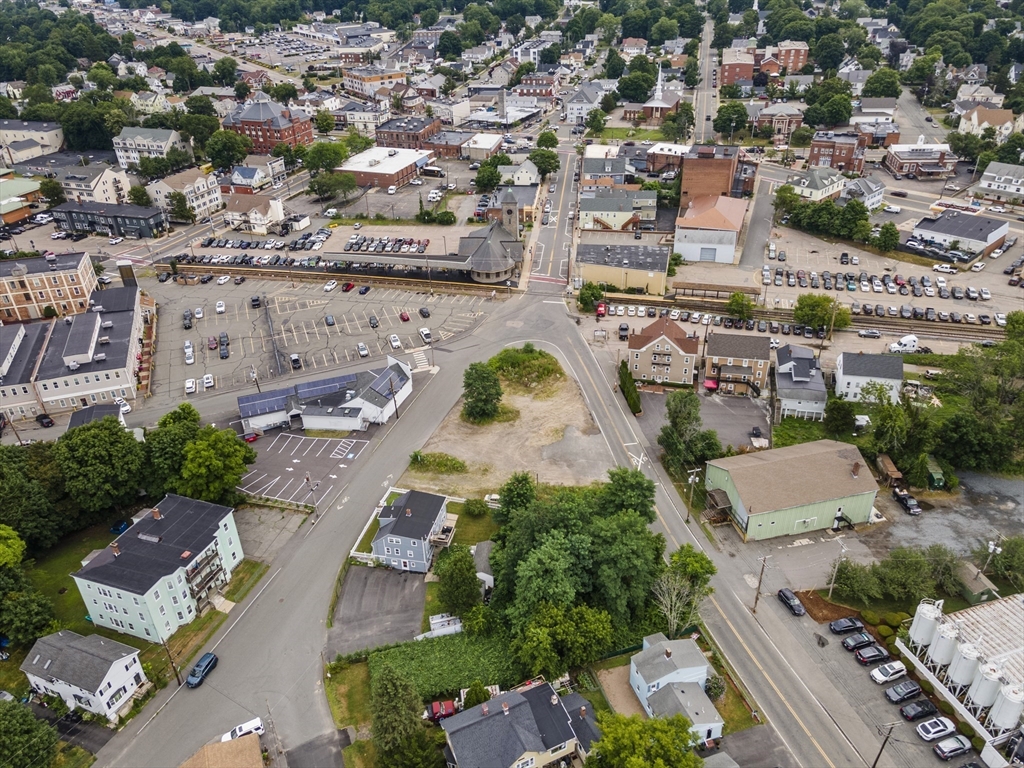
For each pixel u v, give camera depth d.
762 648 86.69
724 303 167.62
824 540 103.25
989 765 73.00
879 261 187.50
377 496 112.88
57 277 164.88
